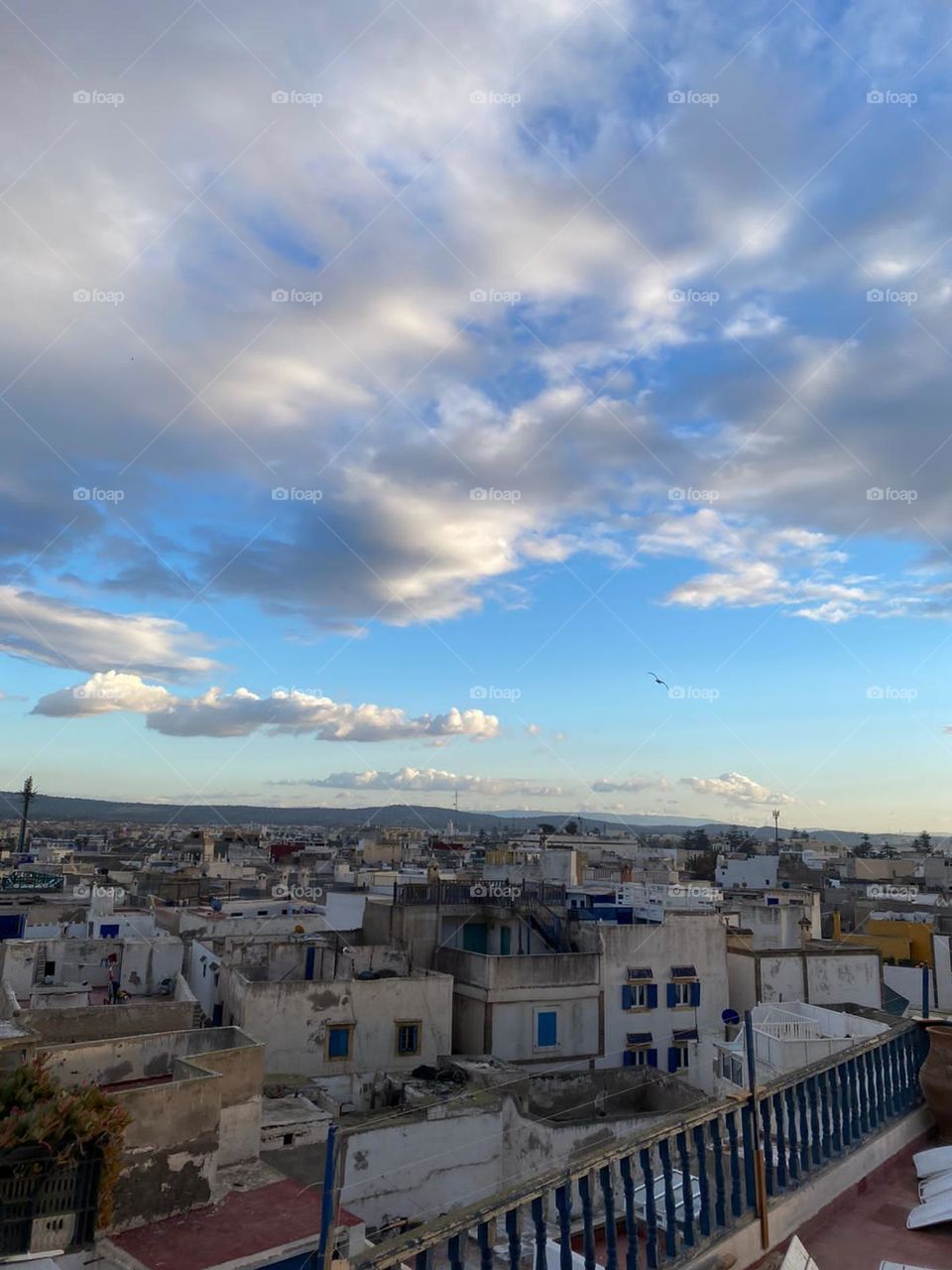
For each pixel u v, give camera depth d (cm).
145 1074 1875
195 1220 1519
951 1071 816
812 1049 2328
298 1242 1447
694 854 10450
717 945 3669
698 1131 583
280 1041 2802
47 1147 1163
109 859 9369
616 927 3481
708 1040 3186
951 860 8712
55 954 3228
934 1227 632
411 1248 409
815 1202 648
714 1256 545
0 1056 1739
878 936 5091
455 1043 3328
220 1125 1672
